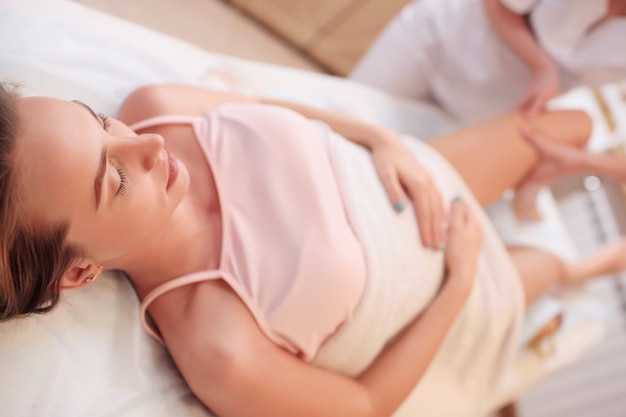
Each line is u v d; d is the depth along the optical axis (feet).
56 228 1.92
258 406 2.34
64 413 2.24
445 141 3.67
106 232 2.06
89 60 3.01
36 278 2.00
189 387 2.56
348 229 2.73
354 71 4.94
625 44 3.50
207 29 5.42
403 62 4.40
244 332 2.37
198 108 2.93
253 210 2.63
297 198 2.65
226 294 2.44
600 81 3.87
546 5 3.57
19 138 1.78
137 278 2.55
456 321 3.28
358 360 2.75
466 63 4.09
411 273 2.89
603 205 5.11
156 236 2.42
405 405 3.19
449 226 3.15
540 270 3.76
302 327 2.52
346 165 2.91
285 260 2.53
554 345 3.99
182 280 2.45
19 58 2.76
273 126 2.79
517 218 4.21
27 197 1.82
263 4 5.52
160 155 2.13
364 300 2.66
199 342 2.34
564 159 3.72
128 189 2.04
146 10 5.10
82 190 1.90
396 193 2.96
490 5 3.83
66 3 3.19
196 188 2.67
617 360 4.83
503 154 3.68
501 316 3.35
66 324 2.38
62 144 1.84
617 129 5.21
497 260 3.42
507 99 4.14
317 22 5.57
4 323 2.24
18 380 2.20
